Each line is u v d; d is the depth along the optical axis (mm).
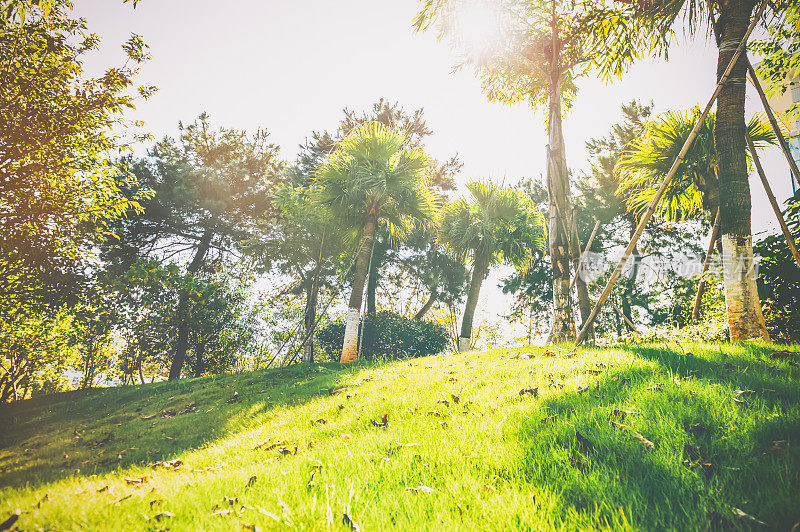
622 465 2170
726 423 2379
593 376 3885
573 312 8062
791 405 2480
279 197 17047
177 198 18750
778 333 5844
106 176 9836
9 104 7895
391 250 22375
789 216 5820
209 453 4180
